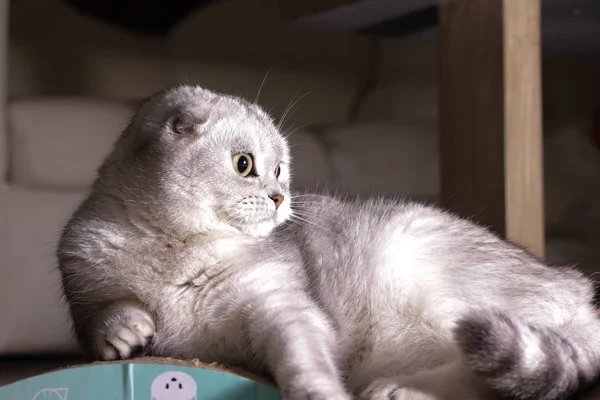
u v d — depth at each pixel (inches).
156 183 32.2
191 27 66.6
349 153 55.7
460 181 45.0
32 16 61.8
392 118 63.9
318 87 67.4
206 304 31.3
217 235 32.1
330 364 29.1
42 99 50.1
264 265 31.7
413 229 34.2
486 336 28.0
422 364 32.7
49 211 46.7
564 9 49.2
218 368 28.9
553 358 28.4
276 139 34.7
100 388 28.8
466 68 44.8
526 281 33.0
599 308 34.0
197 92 34.6
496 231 43.3
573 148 61.8
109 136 49.8
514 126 43.1
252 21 67.2
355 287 33.4
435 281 33.0
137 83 64.0
